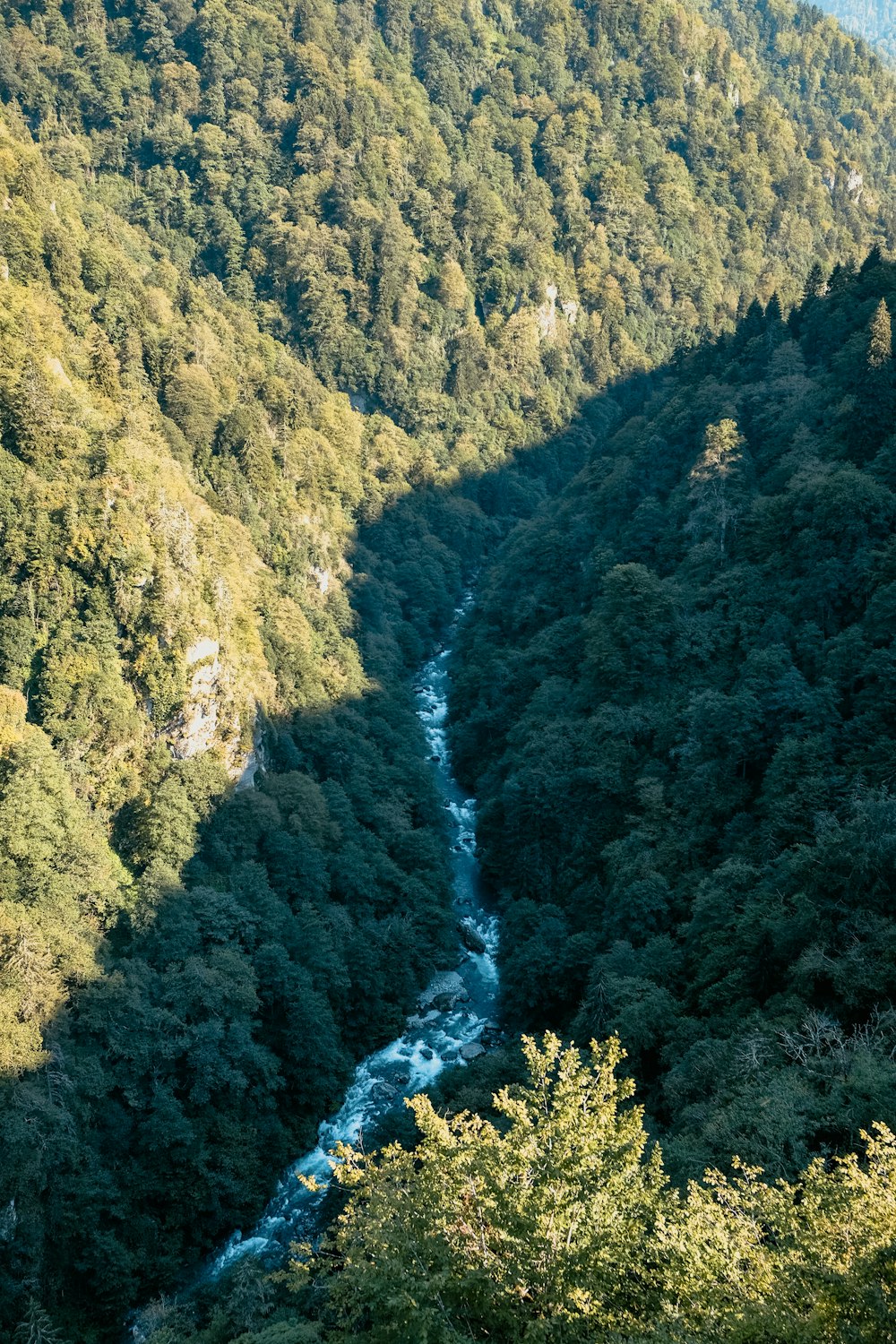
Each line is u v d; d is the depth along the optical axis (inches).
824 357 5157.5
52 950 2933.1
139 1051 2906.0
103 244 5703.7
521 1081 2957.7
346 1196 2822.3
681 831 3523.6
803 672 3629.4
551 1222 1259.2
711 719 3565.5
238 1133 2984.7
